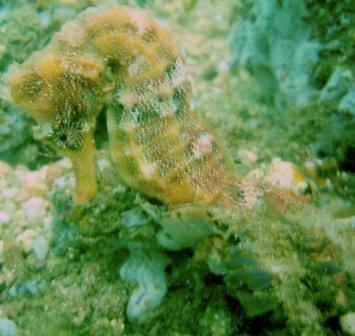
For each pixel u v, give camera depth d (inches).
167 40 3.7
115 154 3.8
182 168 3.8
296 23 4.9
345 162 4.8
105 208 4.1
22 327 4.1
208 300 3.9
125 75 3.6
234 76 5.9
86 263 4.3
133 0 6.5
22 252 4.5
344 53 4.5
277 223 3.7
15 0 5.7
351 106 4.4
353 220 3.8
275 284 3.4
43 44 5.5
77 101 3.5
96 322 4.0
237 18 6.2
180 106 3.8
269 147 5.1
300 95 4.9
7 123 5.2
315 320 3.3
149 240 4.0
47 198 4.9
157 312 3.9
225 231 3.7
